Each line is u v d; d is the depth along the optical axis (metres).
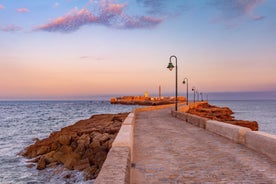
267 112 118.44
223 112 60.06
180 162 8.70
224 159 8.98
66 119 79.00
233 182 6.69
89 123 38.91
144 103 177.12
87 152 22.41
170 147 11.28
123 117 37.22
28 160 24.78
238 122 34.31
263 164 8.27
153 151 10.48
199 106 75.31
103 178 4.60
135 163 8.62
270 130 56.84
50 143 27.12
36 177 19.75
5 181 19.14
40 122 68.81
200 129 17.94
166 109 48.53
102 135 25.11
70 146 24.72
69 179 18.75
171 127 19.41
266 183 6.59
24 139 39.44
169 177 7.16
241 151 10.20
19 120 75.38
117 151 6.66
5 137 41.69
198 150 10.55
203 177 7.12
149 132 16.47
